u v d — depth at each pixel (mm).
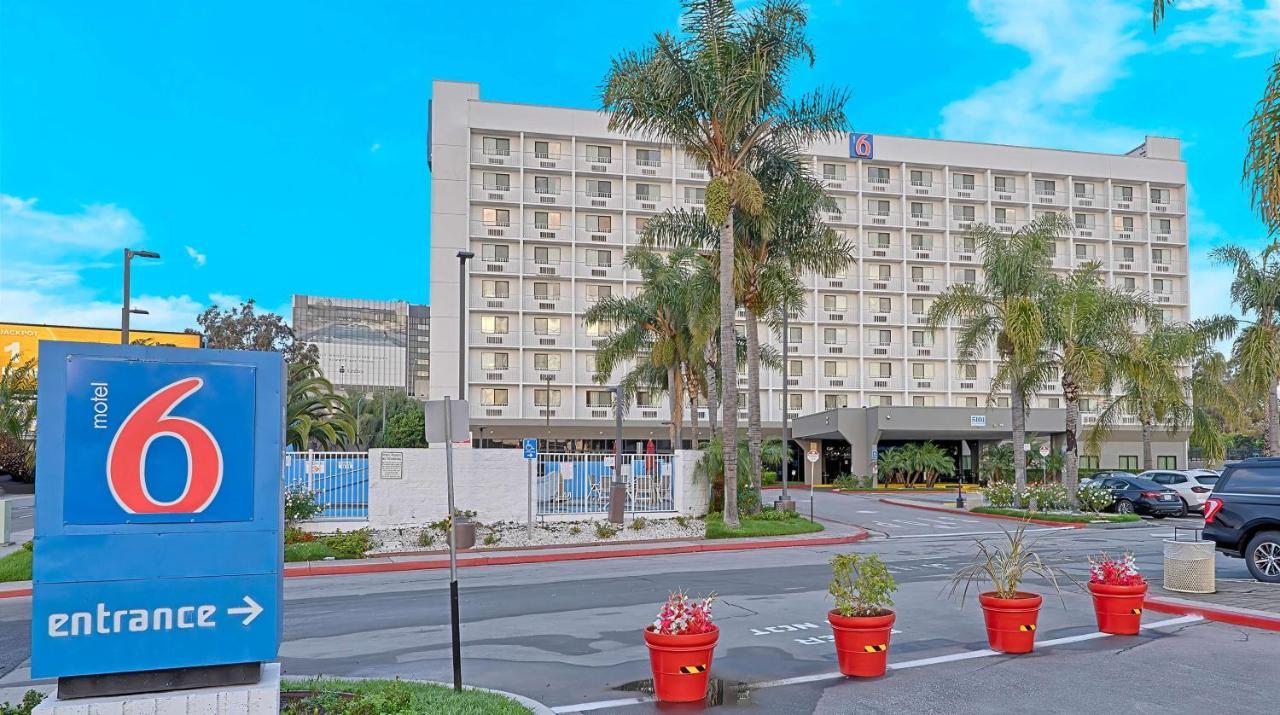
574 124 66125
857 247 71500
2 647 10625
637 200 67500
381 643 10227
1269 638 9789
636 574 16219
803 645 9750
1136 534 24719
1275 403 33125
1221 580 13734
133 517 5676
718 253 29328
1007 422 55844
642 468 25766
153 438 5742
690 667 7496
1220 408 40188
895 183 72875
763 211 26891
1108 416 35812
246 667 5926
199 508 5809
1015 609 9117
